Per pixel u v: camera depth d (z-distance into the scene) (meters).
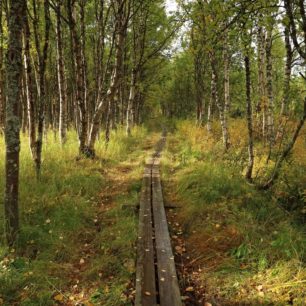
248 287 4.29
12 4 4.88
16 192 5.41
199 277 4.68
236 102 26.38
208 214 6.49
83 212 6.73
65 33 17.09
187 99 35.91
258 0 6.10
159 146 16.61
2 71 14.66
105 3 16.06
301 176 6.60
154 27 19.64
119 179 9.75
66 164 10.02
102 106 11.73
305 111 6.44
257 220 5.81
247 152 10.36
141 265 4.69
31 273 4.62
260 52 14.55
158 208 6.89
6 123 5.25
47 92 20.86
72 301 4.22
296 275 4.22
